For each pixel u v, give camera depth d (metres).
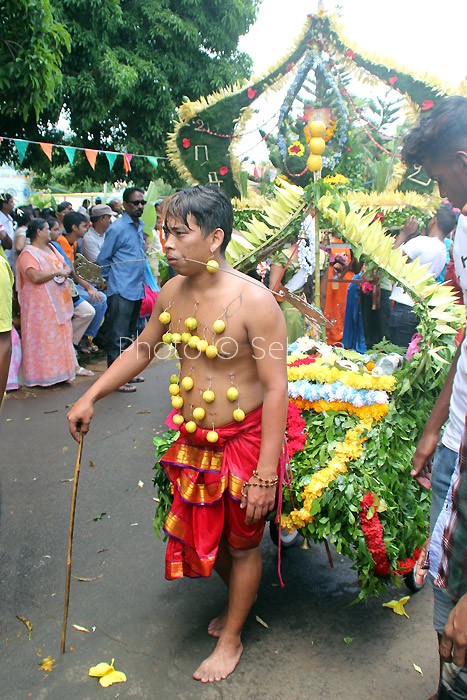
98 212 7.45
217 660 2.19
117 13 10.40
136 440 4.54
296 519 2.24
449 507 1.67
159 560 2.93
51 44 6.23
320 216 2.68
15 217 8.36
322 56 4.45
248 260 2.70
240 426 2.05
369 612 2.54
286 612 2.54
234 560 2.18
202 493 2.08
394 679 2.16
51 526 3.24
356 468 2.23
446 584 1.40
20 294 5.66
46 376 5.78
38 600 2.61
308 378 2.44
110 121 11.66
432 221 4.70
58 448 4.35
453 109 1.68
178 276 2.18
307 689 2.11
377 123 4.76
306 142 4.59
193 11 12.18
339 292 6.03
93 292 6.56
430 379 2.38
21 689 2.11
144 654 2.29
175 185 12.85
